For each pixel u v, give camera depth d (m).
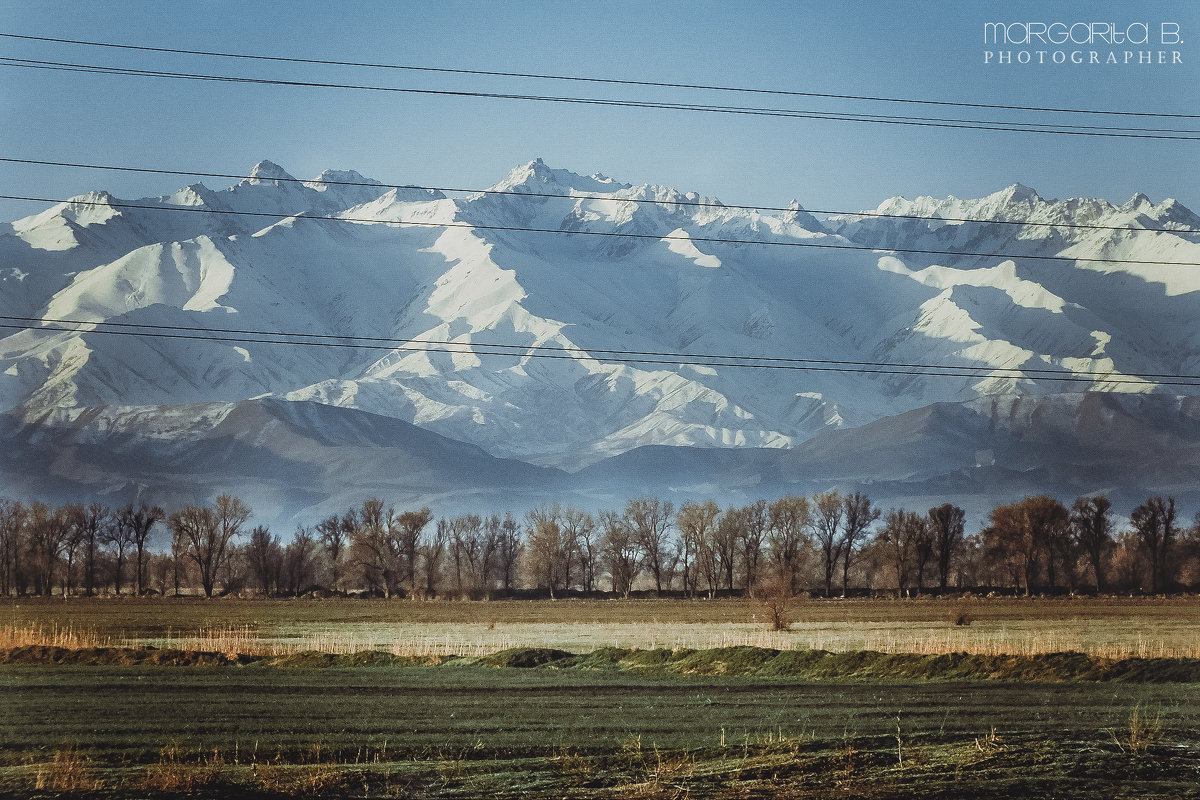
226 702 121.12
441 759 89.38
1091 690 121.38
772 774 80.75
